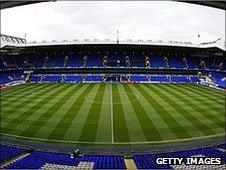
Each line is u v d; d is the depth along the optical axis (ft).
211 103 142.61
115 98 154.20
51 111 122.93
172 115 116.78
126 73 250.57
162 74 250.98
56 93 172.04
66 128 99.25
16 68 255.91
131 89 192.34
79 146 83.05
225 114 119.75
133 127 100.42
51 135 92.32
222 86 215.51
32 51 273.75
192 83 234.58
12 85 219.41
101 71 253.03
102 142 86.22
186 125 103.14
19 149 80.59
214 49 249.75
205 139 88.99
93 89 191.11
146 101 145.59
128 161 69.00
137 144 84.64
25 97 157.99
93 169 61.67
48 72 256.93
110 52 272.92
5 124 104.06
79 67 254.27
